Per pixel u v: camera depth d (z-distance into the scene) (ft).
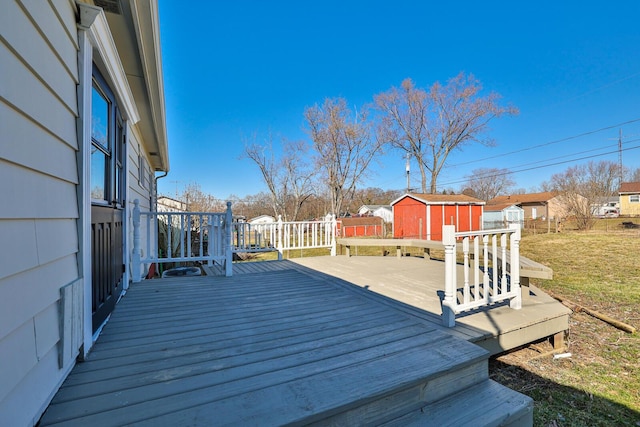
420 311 9.17
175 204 59.52
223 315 8.55
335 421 4.44
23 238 3.62
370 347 6.46
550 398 7.41
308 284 12.74
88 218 5.99
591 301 14.89
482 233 8.79
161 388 4.75
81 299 5.45
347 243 21.17
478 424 4.91
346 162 70.23
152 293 10.94
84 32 5.74
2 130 3.23
